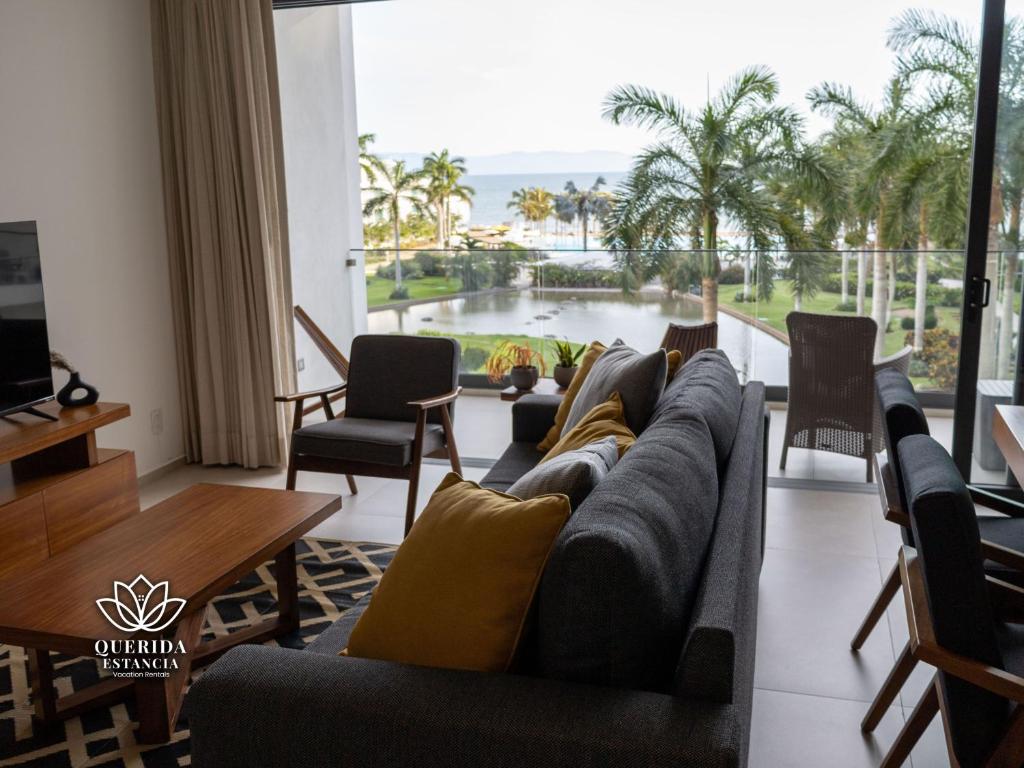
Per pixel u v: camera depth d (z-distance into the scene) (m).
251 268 4.73
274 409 4.85
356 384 4.31
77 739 2.45
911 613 1.89
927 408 5.61
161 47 4.62
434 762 1.43
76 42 4.19
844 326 4.45
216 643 2.88
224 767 1.54
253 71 4.61
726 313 5.91
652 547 1.56
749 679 1.71
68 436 3.55
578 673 1.52
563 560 1.51
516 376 4.44
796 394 4.71
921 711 2.13
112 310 4.46
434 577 1.69
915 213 8.55
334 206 6.34
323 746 1.48
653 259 6.00
